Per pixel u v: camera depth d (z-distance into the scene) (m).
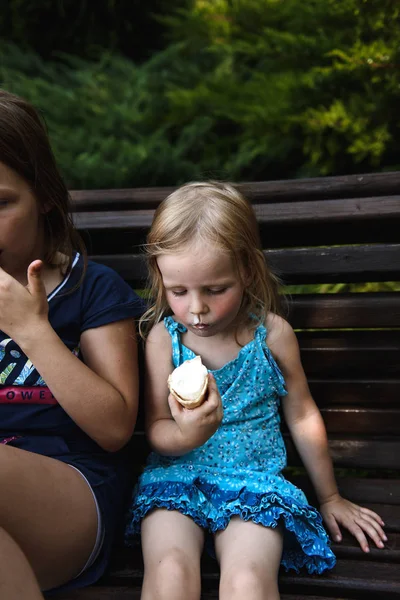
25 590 1.22
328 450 1.76
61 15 5.52
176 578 1.39
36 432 1.57
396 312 1.87
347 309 1.90
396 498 1.77
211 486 1.60
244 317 1.73
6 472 1.35
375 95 3.99
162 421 1.66
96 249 2.05
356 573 1.53
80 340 1.62
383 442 1.85
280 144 4.22
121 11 5.75
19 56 5.36
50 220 1.62
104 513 1.52
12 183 1.46
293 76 4.29
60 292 1.61
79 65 5.35
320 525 1.57
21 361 1.56
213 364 1.71
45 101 4.84
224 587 1.37
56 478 1.45
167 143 4.34
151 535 1.51
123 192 2.02
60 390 1.47
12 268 1.55
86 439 1.61
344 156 4.12
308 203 1.89
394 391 1.88
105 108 4.77
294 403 1.74
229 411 1.68
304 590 1.52
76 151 4.48
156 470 1.65
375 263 1.86
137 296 1.70
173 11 5.79
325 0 4.30
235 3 5.07
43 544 1.40
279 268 1.90
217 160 4.32
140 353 1.79
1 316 1.46
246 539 1.48
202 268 1.54
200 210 1.58
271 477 1.61
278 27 4.96
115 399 1.52
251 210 1.69
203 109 4.57
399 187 1.88
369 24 4.16
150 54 5.89
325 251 1.88
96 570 1.52
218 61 5.12
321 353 1.91
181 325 1.73
